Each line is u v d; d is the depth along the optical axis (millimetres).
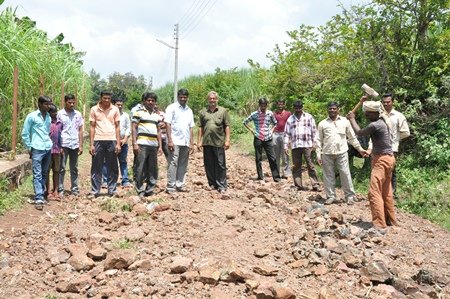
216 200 8141
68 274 5043
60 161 9055
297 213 7969
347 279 5258
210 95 9320
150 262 5180
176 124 8953
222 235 6281
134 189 9477
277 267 5402
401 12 11430
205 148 9414
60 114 9195
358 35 11828
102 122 9016
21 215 7578
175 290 4684
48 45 14688
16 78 9828
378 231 7129
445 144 10414
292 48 15047
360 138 10977
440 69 10875
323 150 9211
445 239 7262
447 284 5566
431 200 9078
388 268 5621
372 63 12031
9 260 5449
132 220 6910
